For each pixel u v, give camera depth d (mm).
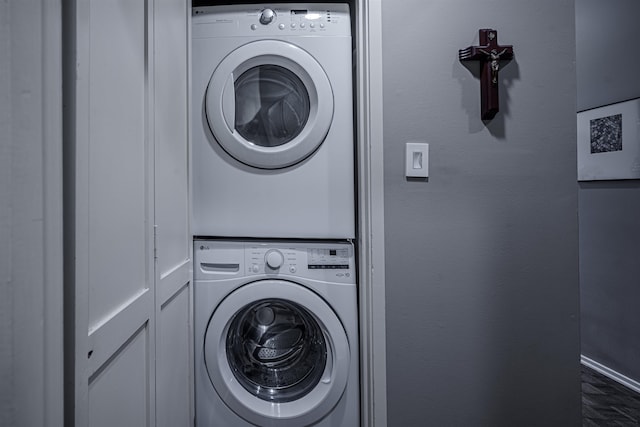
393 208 1118
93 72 520
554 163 1128
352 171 1201
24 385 366
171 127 919
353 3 1337
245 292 1173
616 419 1815
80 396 463
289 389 1240
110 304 578
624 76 2104
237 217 1199
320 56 1185
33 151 377
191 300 1146
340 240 1251
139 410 717
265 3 1305
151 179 762
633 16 2043
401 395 1126
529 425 1128
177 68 977
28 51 370
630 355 2121
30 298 373
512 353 1131
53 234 405
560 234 1131
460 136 1122
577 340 1129
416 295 1125
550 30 1121
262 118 1246
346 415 1177
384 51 1111
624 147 2113
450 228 1124
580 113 2402
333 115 1194
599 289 2314
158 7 812
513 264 1130
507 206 1129
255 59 1178
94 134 524
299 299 1173
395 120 1114
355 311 1191
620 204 2172
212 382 1179
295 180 1200
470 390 1130
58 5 417
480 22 1116
